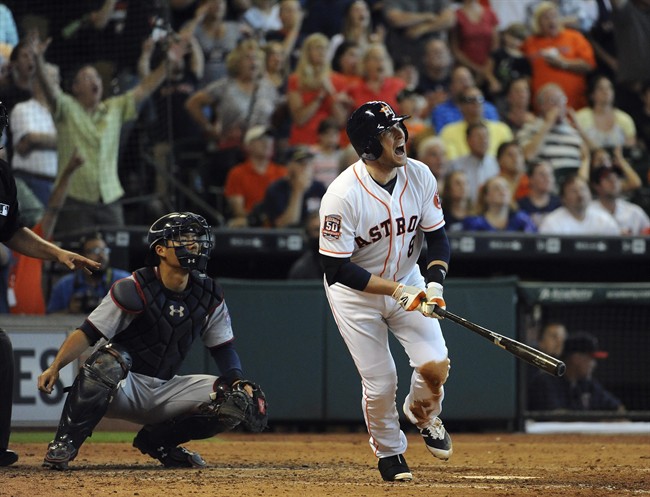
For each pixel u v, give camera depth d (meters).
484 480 18.67
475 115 41.44
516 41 46.22
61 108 36.75
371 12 45.75
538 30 45.75
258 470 20.56
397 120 16.72
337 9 44.28
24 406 29.78
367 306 17.58
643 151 45.09
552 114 43.16
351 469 21.06
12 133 36.84
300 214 39.41
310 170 39.69
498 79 45.50
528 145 43.09
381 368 17.77
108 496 15.58
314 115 41.94
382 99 42.25
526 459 24.28
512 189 41.28
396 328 17.94
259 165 40.47
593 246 38.66
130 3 38.88
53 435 30.02
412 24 44.66
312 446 28.69
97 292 33.78
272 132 41.03
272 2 44.47
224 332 20.55
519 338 35.50
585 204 40.34
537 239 38.28
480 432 35.66
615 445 29.38
